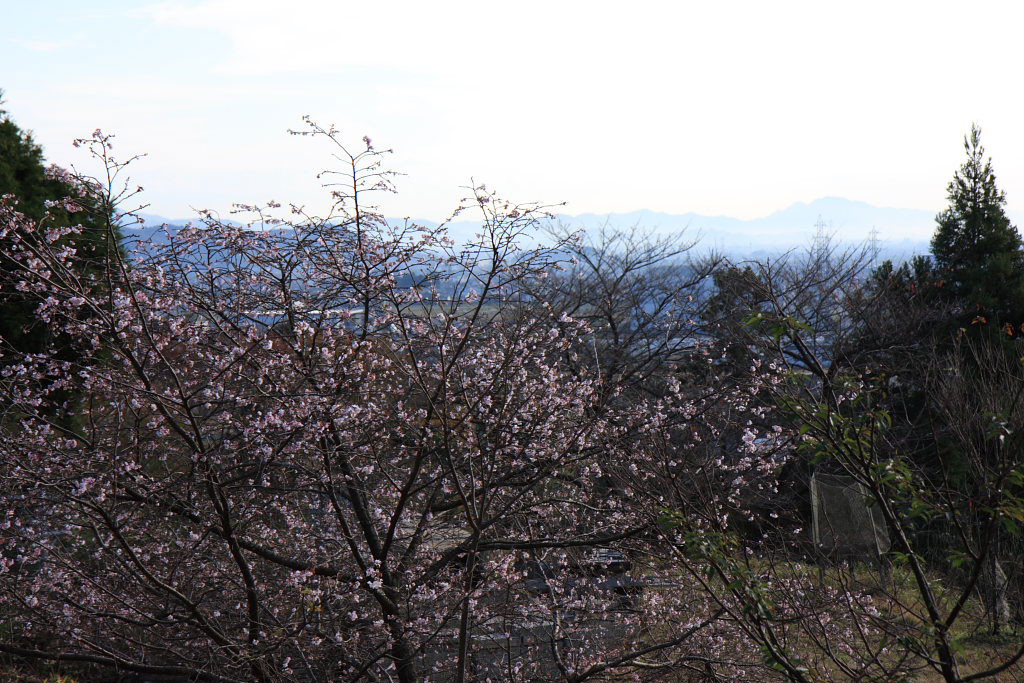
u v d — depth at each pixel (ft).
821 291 55.77
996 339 44.50
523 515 24.34
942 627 14.29
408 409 21.49
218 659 19.27
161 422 19.42
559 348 25.12
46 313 18.51
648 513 19.42
